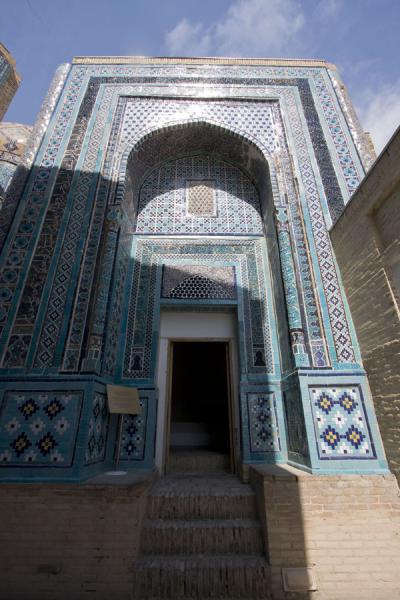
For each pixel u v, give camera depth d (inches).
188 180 160.2
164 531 83.7
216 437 206.5
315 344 104.5
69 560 75.4
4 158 225.3
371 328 96.7
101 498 80.6
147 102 153.2
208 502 91.6
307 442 91.7
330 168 134.5
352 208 107.0
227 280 139.1
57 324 104.7
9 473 85.0
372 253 96.8
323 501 81.0
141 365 123.6
